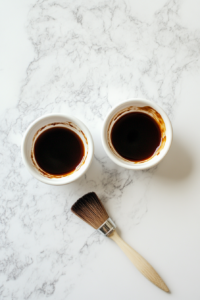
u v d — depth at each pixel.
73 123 0.35
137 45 0.38
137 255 0.37
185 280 0.38
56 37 0.38
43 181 0.34
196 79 0.38
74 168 0.36
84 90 0.38
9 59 0.38
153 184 0.38
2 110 0.38
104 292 0.38
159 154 0.34
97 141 0.38
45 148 0.36
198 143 0.38
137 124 0.36
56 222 0.39
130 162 0.35
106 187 0.39
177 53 0.38
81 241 0.38
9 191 0.39
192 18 0.38
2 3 0.38
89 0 0.38
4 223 0.39
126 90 0.38
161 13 0.38
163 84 0.38
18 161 0.39
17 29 0.38
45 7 0.38
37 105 0.38
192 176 0.38
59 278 0.38
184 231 0.38
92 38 0.38
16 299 0.38
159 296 0.38
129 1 0.38
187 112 0.38
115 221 0.38
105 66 0.38
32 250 0.39
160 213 0.38
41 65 0.38
